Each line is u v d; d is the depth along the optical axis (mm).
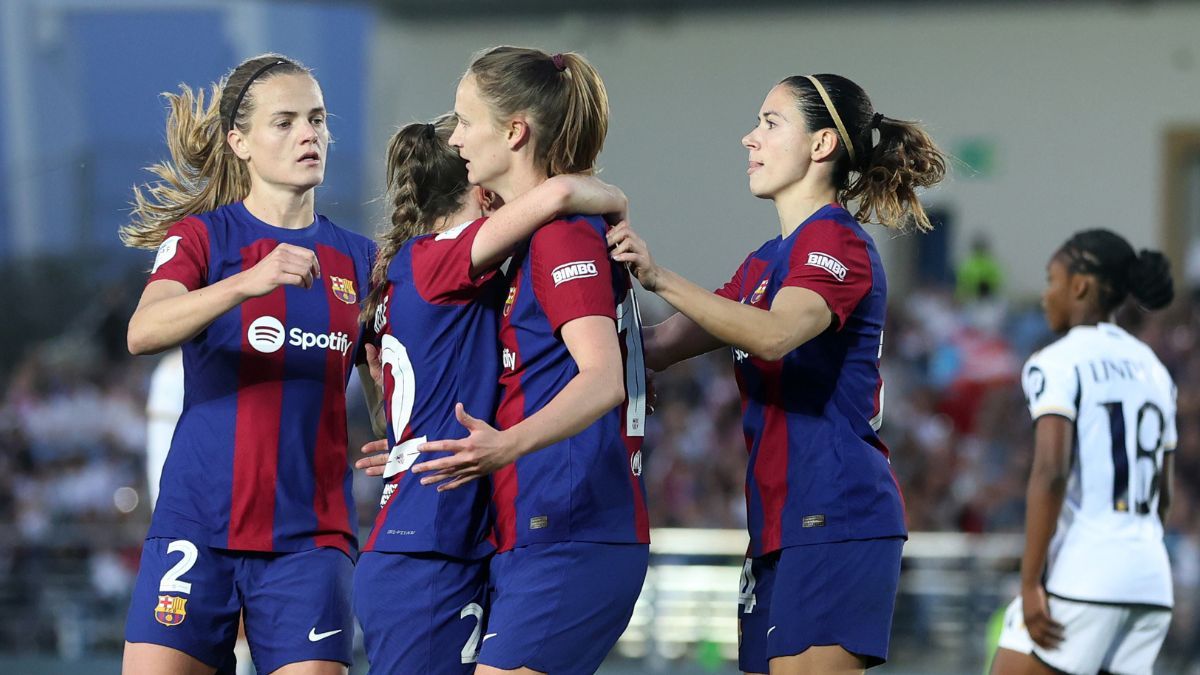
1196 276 53969
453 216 14375
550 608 12766
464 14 59656
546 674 12773
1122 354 17781
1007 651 17828
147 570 14891
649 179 59688
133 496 46406
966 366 48156
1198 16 56500
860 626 14164
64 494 46406
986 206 57844
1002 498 40344
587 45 59688
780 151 14844
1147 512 17703
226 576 14914
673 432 45219
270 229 15430
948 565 37062
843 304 14094
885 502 14344
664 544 36844
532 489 12984
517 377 13164
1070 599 17359
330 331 15297
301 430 15078
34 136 70188
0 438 49281
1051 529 17266
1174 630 34656
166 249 14969
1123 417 17578
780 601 14344
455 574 13320
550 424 12016
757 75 58938
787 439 14445
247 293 13469
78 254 60688
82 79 70812
